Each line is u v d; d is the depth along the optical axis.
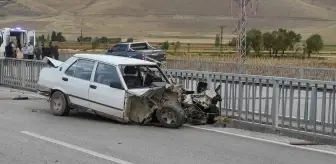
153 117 11.14
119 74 11.07
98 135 9.67
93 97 11.30
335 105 9.53
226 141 9.38
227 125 11.09
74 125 10.76
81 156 7.88
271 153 8.42
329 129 9.75
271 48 67.88
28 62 17.72
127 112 10.93
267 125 10.45
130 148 8.54
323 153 8.52
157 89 10.79
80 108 11.64
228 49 100.38
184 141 9.27
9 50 31.64
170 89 10.98
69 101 11.84
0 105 13.73
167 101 10.91
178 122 10.56
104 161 7.59
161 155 8.07
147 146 8.73
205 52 81.75
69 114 12.27
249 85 10.90
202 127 10.88
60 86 11.97
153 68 12.55
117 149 8.43
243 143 9.23
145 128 10.60
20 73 18.30
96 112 11.34
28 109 13.04
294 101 12.05
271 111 10.45
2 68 19.42
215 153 8.31
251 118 10.90
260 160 7.91
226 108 11.49
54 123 10.94
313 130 9.70
